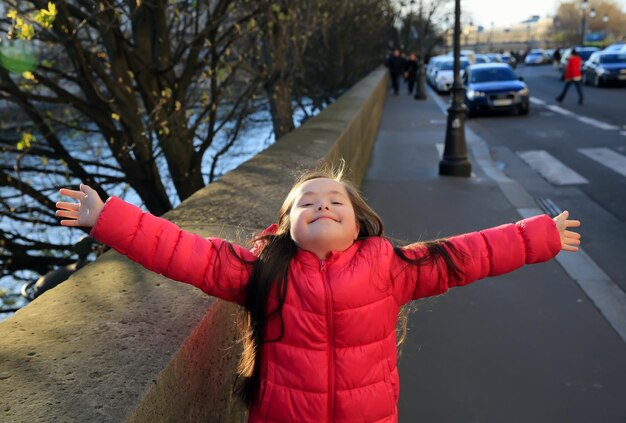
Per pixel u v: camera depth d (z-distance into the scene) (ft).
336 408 5.74
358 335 5.74
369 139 38.22
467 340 13.51
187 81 24.11
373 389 5.80
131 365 5.46
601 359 12.60
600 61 92.43
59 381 5.17
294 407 5.71
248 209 11.66
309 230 5.78
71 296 7.08
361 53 81.30
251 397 6.20
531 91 90.27
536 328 14.03
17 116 24.75
